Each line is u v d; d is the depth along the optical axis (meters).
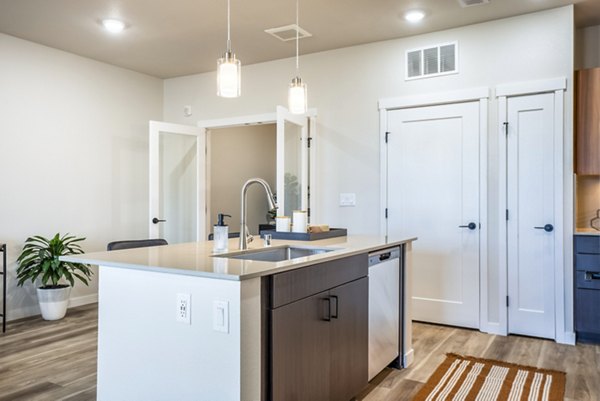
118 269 2.01
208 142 5.63
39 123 4.43
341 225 4.55
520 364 3.06
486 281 3.87
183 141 5.46
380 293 2.75
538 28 3.69
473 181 3.95
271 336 1.78
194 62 5.04
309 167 4.69
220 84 2.42
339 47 4.53
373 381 2.77
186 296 1.79
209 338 1.73
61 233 4.61
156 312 1.89
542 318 3.68
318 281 2.08
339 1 3.45
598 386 2.69
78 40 4.32
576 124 3.68
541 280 3.68
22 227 4.29
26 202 4.32
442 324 4.07
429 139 4.14
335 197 4.59
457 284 4.01
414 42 4.20
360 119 4.46
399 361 3.00
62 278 4.68
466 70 3.96
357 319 2.45
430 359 3.18
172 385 1.84
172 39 4.30
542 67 3.68
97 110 4.96
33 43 4.38
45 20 3.84
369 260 2.62
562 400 2.50
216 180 6.31
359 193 4.46
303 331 1.96
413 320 4.20
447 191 4.06
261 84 5.05
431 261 4.12
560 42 3.61
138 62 5.03
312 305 2.03
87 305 4.83
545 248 3.67
